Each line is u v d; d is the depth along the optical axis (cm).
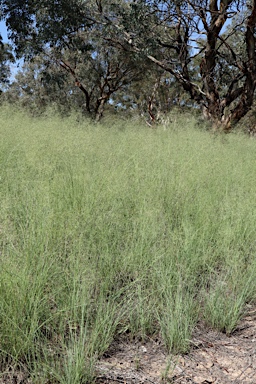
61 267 276
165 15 1485
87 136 719
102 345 226
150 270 290
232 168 629
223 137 978
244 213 411
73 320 239
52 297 250
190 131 947
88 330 238
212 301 268
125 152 630
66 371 194
